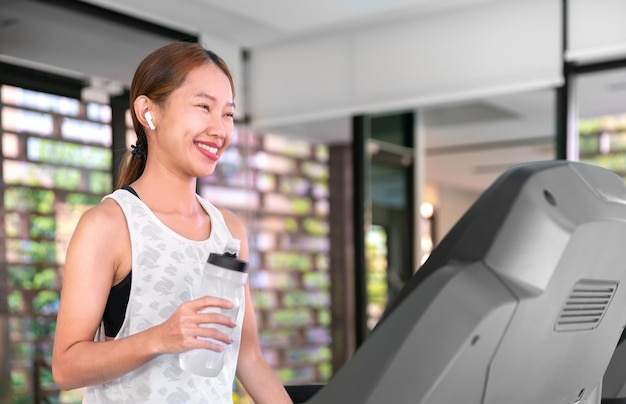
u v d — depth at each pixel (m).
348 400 0.60
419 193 6.12
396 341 0.60
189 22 4.68
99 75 4.10
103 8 4.19
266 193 7.29
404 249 5.81
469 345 0.58
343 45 4.99
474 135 7.18
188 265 1.17
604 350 0.75
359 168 5.31
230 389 1.19
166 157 1.17
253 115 5.40
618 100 4.19
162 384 1.11
